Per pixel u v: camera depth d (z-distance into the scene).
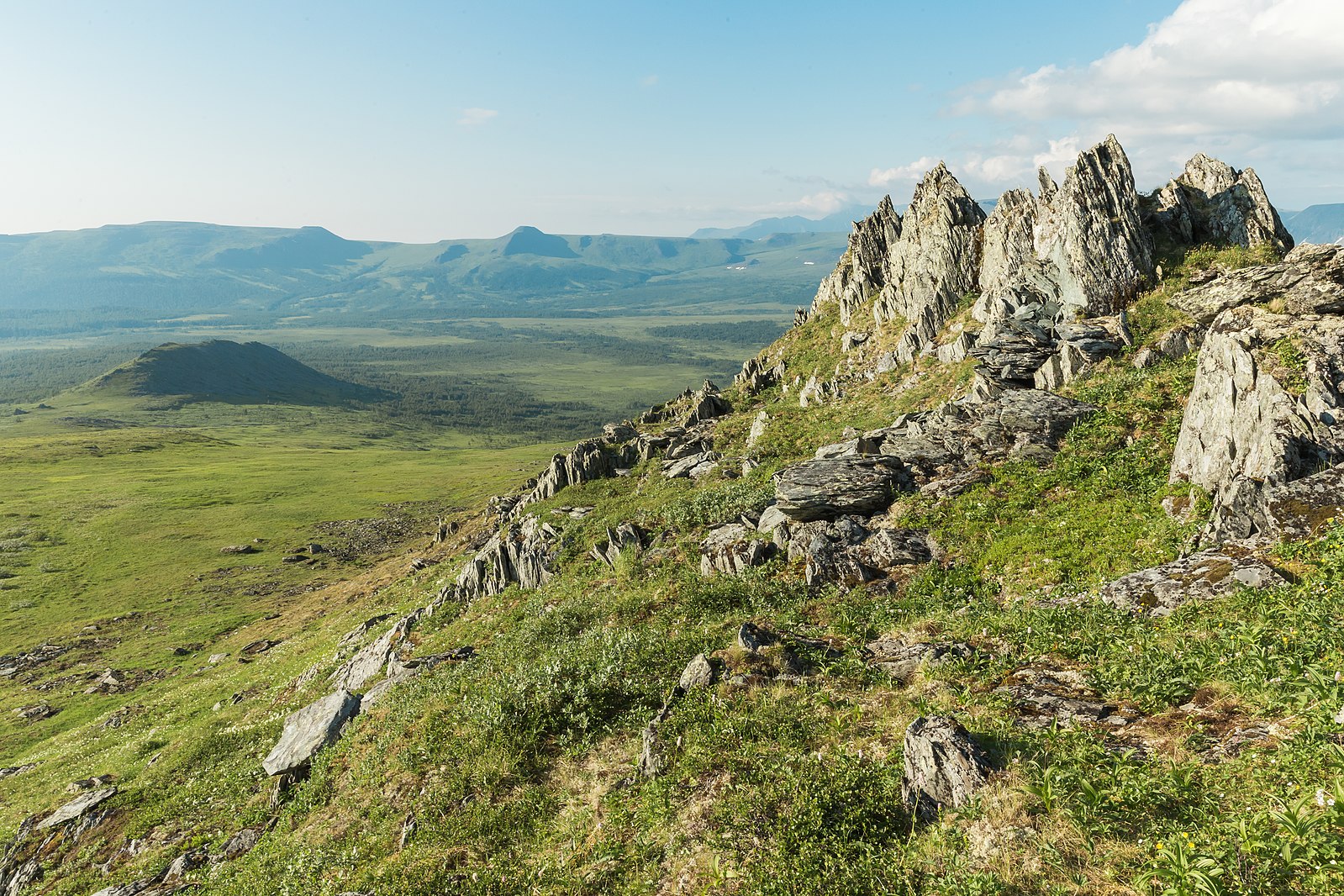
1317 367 22.41
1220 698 12.79
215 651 72.44
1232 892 8.38
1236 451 23.00
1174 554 21.03
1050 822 10.97
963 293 65.44
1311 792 9.34
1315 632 13.27
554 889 14.70
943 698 16.00
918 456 33.28
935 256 67.88
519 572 44.62
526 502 73.88
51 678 68.31
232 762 32.72
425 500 154.75
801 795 13.97
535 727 21.36
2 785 43.25
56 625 83.75
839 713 16.78
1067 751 12.59
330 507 145.50
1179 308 38.88
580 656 25.16
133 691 63.78
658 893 13.32
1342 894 7.95
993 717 14.42
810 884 11.99
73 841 30.11
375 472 194.12
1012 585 23.56
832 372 73.31
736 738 16.69
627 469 62.16
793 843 13.05
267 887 19.98
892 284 75.69
